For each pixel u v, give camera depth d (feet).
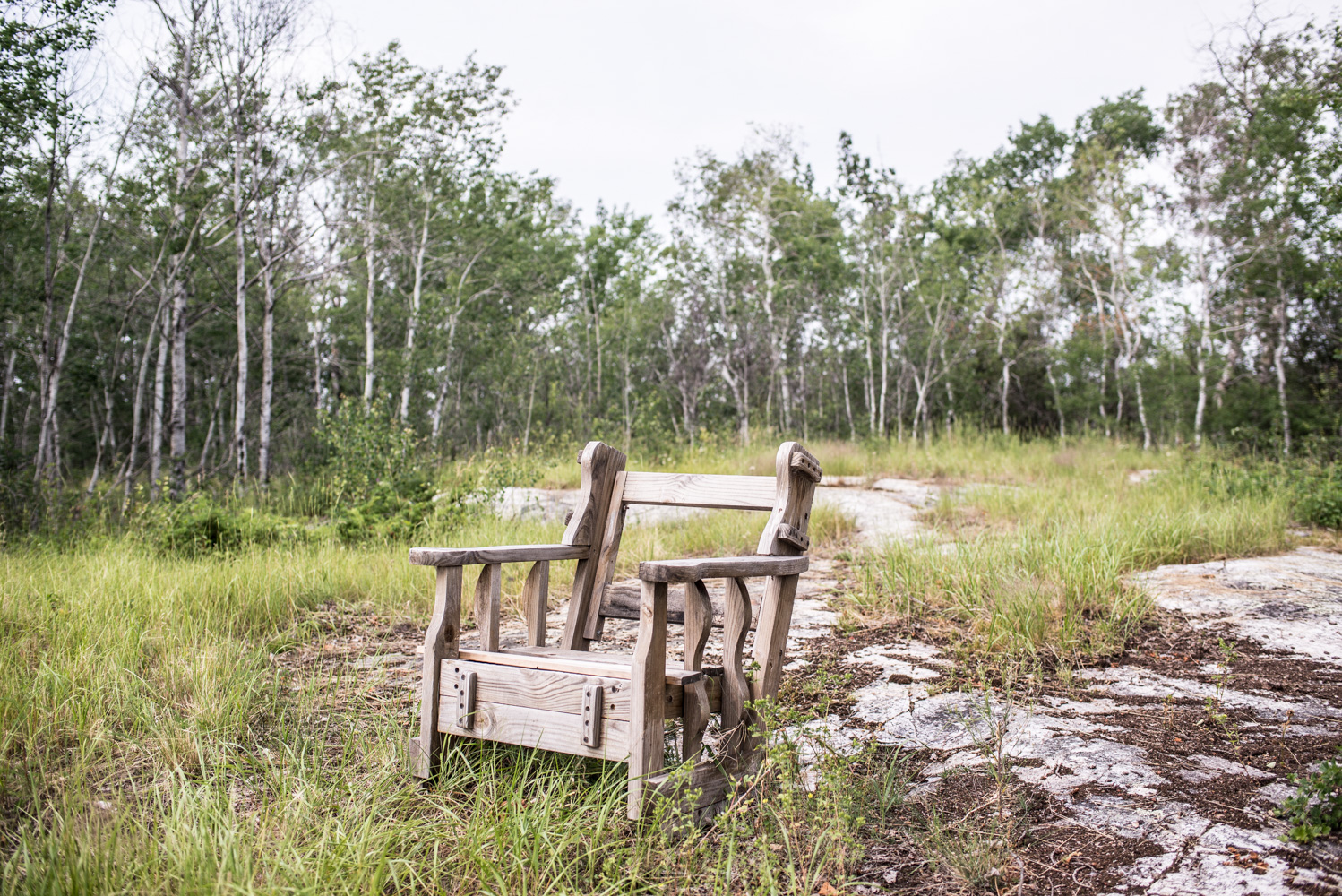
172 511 30.86
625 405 93.71
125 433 109.60
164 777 9.73
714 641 17.53
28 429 92.43
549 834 8.05
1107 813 8.73
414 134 74.08
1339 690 12.74
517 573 22.99
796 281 88.94
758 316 86.48
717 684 9.43
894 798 9.22
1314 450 44.62
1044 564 18.74
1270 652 14.85
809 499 10.41
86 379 88.33
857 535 29.91
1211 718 11.07
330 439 40.47
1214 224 72.59
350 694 13.12
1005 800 9.12
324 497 40.14
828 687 13.42
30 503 38.32
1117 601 16.80
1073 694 12.96
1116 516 25.48
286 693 13.19
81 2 41.91
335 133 59.11
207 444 83.87
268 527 30.58
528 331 103.86
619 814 8.45
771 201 85.71
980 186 100.58
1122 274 84.12
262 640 16.29
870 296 87.51
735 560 8.94
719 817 8.14
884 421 82.33
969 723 11.40
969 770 10.08
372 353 71.72
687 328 86.12
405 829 8.09
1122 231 83.15
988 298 89.45
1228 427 72.18
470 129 76.59
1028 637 15.30
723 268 88.58
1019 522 26.45
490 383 99.30
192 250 53.47
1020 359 89.45
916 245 91.30
